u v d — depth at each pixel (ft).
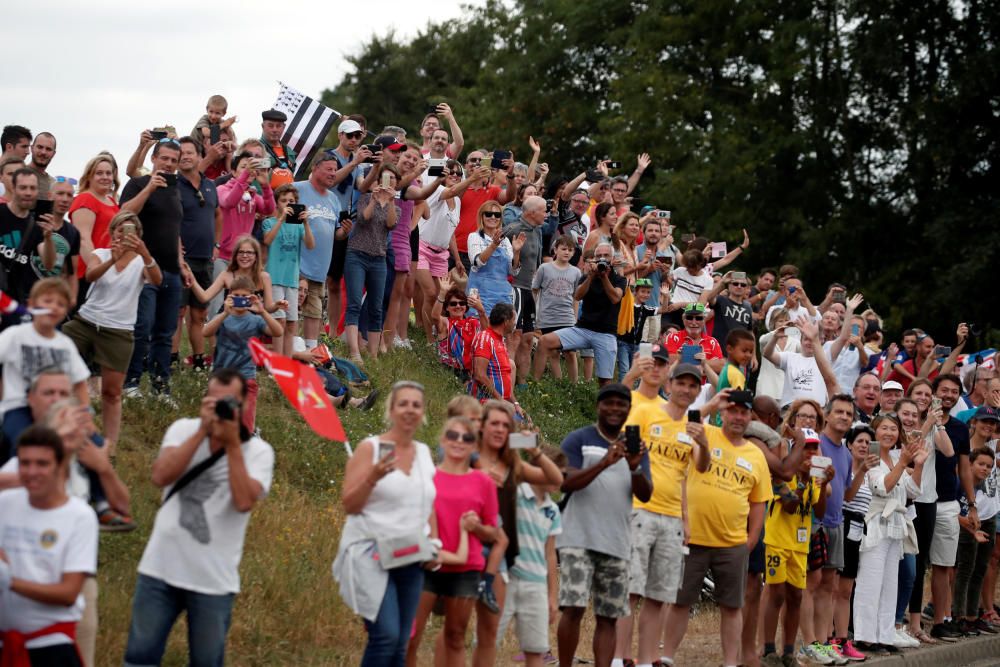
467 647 66.28
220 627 45.73
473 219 109.70
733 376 76.64
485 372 91.71
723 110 223.10
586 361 113.09
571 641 59.06
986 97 196.24
